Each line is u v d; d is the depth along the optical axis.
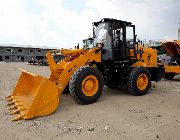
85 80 5.61
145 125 4.22
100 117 4.73
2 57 55.41
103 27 6.88
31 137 3.76
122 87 8.07
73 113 5.00
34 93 5.42
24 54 57.78
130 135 3.77
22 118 4.63
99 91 5.88
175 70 10.38
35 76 5.20
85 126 4.22
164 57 11.21
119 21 6.86
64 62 6.03
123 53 6.98
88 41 7.25
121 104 5.78
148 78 7.08
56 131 4.00
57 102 5.01
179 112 5.04
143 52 7.69
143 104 5.79
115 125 4.24
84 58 5.95
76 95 5.50
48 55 6.35
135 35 7.36
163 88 8.20
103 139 3.63
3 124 4.36
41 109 4.78
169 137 3.66
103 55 6.69
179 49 10.54
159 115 4.81
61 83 5.55
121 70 7.02
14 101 5.61
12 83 9.80
